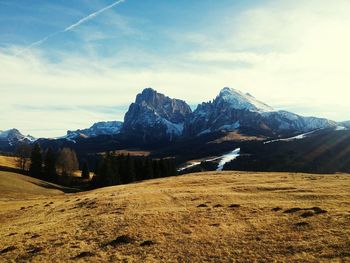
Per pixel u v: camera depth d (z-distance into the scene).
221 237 33.25
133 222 41.56
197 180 90.88
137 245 33.06
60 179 157.12
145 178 142.12
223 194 58.47
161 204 53.38
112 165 131.38
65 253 32.47
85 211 54.03
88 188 137.62
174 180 97.62
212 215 42.31
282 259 26.16
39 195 98.94
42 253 33.00
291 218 36.97
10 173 124.44
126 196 65.00
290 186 62.59
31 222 51.06
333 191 52.56
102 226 41.38
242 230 34.81
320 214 37.16
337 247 26.83
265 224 35.91
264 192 58.00
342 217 34.81
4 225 51.69
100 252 31.94
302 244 28.61
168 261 28.44
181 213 44.66
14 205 74.25
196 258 28.56
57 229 42.75
